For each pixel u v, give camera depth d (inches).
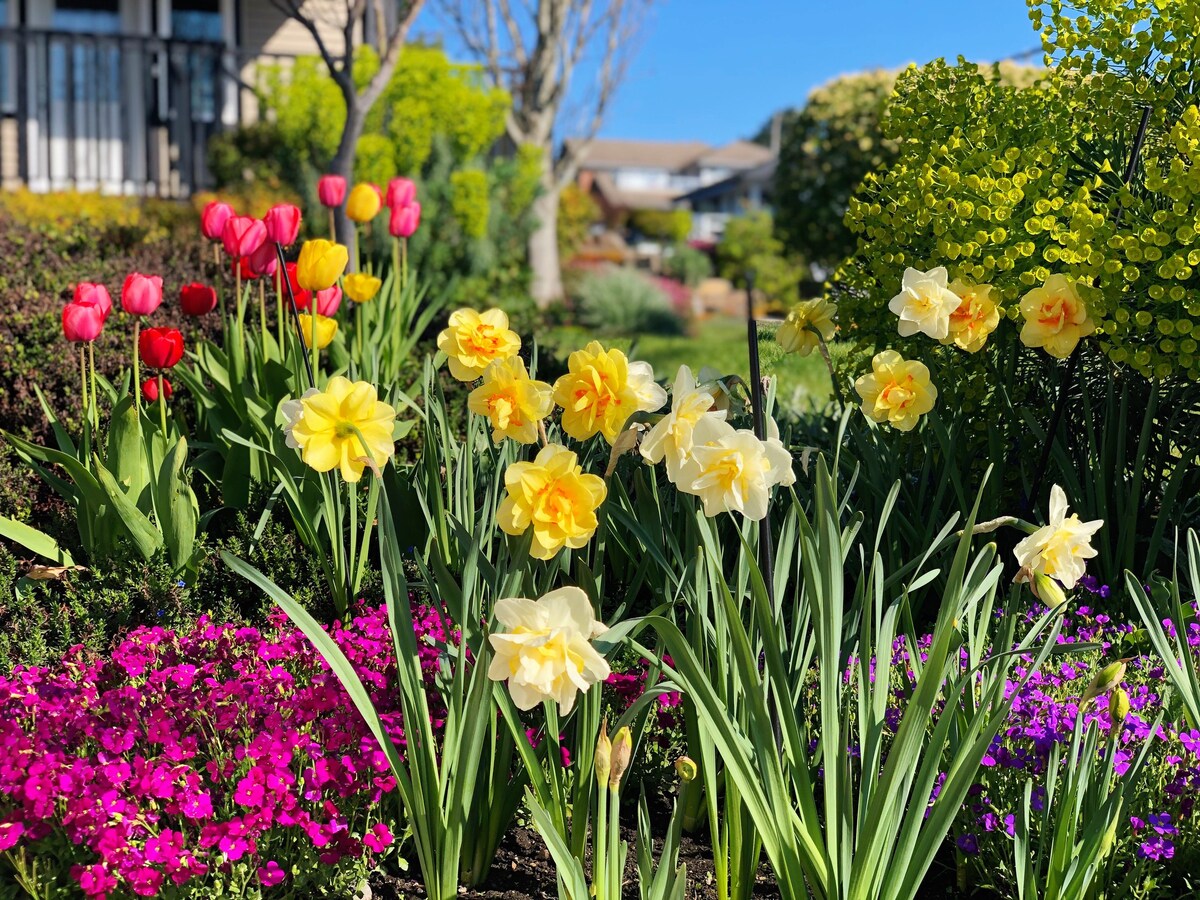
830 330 102.8
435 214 515.5
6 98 536.7
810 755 97.1
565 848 72.1
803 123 580.7
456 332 84.8
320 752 92.4
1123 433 134.0
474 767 80.7
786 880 74.4
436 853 82.4
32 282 235.0
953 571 71.4
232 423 158.9
